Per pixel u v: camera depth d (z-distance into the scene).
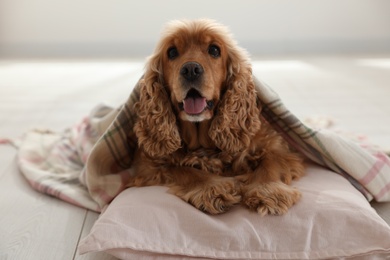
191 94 1.70
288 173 1.75
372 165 1.83
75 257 1.55
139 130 1.82
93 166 1.88
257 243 1.44
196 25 1.75
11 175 2.26
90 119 2.38
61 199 1.99
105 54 6.26
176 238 1.46
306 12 5.94
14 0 5.99
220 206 1.59
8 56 6.27
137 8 6.04
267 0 5.90
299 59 5.61
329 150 1.82
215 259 1.43
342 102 3.45
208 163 1.83
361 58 5.54
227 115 1.76
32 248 1.61
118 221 1.49
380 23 5.95
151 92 1.78
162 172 1.82
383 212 1.79
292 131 1.89
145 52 6.24
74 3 6.03
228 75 1.80
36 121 3.19
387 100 3.45
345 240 1.43
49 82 4.49
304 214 1.51
